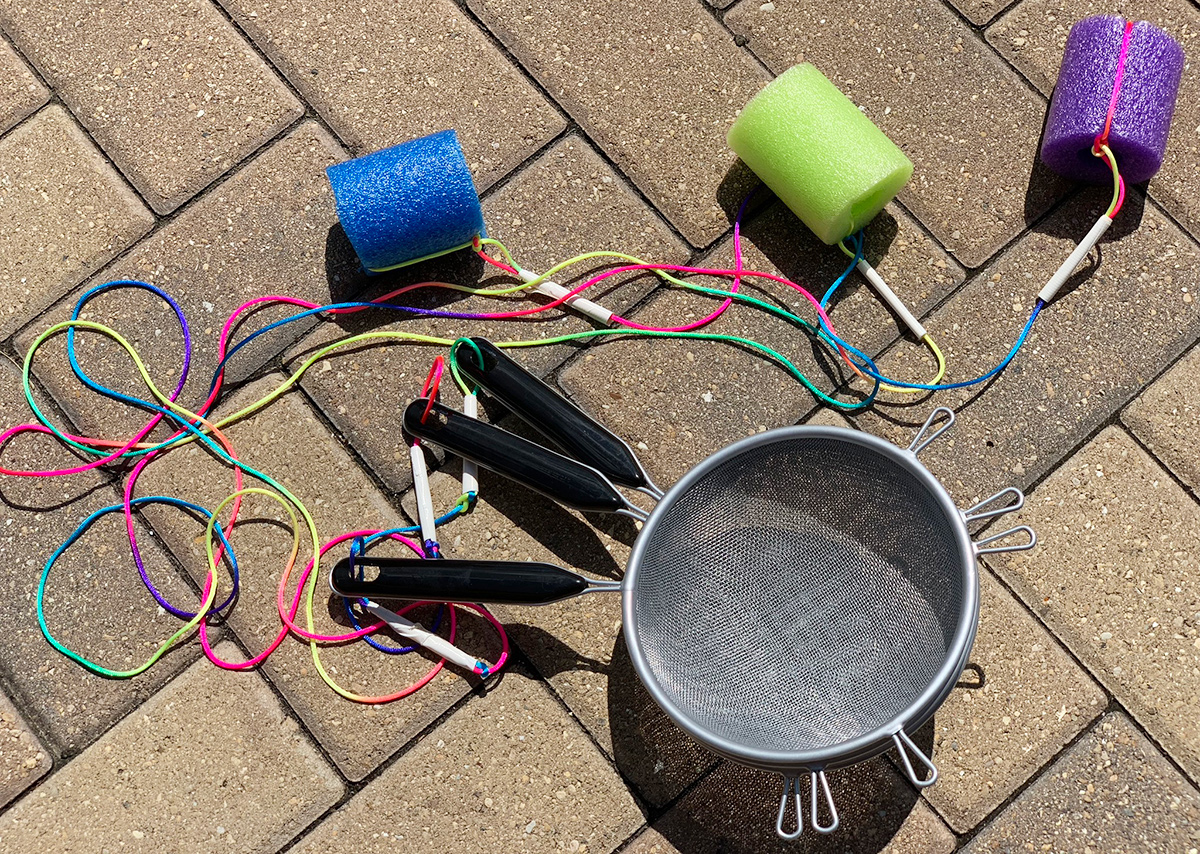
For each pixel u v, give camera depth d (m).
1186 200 1.26
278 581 1.18
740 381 1.22
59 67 1.31
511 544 1.19
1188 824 1.10
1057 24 1.31
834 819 0.92
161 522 1.20
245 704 1.15
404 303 1.25
